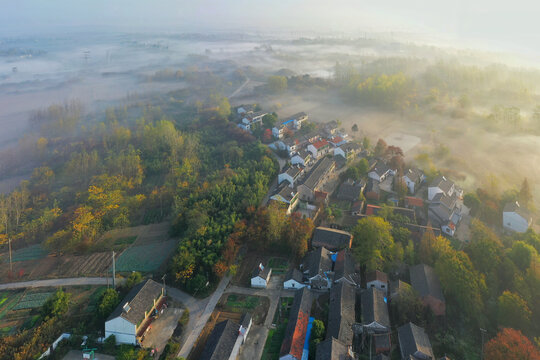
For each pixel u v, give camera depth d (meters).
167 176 191.75
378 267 118.31
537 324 101.69
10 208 163.25
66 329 101.44
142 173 194.25
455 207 160.50
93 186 173.38
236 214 140.88
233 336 94.75
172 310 108.81
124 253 136.75
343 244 130.38
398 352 94.50
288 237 130.00
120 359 89.50
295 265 126.81
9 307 112.38
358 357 92.56
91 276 124.81
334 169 189.12
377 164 194.38
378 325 98.12
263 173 177.12
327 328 98.56
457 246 138.25
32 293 117.88
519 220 148.88
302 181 167.00
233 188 157.62
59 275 126.00
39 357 91.62
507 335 89.62
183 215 145.62
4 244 147.25
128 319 95.06
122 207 158.25
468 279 106.81
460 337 100.50
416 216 156.62
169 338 99.56
